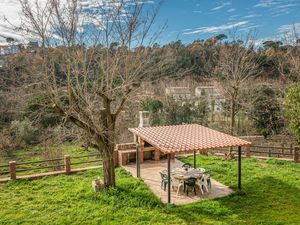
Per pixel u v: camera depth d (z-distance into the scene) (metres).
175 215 9.16
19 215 9.20
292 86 15.73
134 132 13.10
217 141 11.08
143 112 16.67
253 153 19.20
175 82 30.70
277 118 24.56
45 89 10.12
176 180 11.19
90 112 10.54
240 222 8.66
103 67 10.59
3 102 19.72
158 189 11.45
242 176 12.77
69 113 10.01
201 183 11.02
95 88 10.58
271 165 14.55
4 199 10.55
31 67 10.32
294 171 13.44
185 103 28.80
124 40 10.55
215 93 28.52
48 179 12.85
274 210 9.46
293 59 18.95
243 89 22.97
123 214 9.22
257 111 24.64
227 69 19.16
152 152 15.88
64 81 10.72
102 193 10.71
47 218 9.01
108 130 10.91
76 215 9.20
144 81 12.72
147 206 9.79
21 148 23.25
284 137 22.58
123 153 14.78
